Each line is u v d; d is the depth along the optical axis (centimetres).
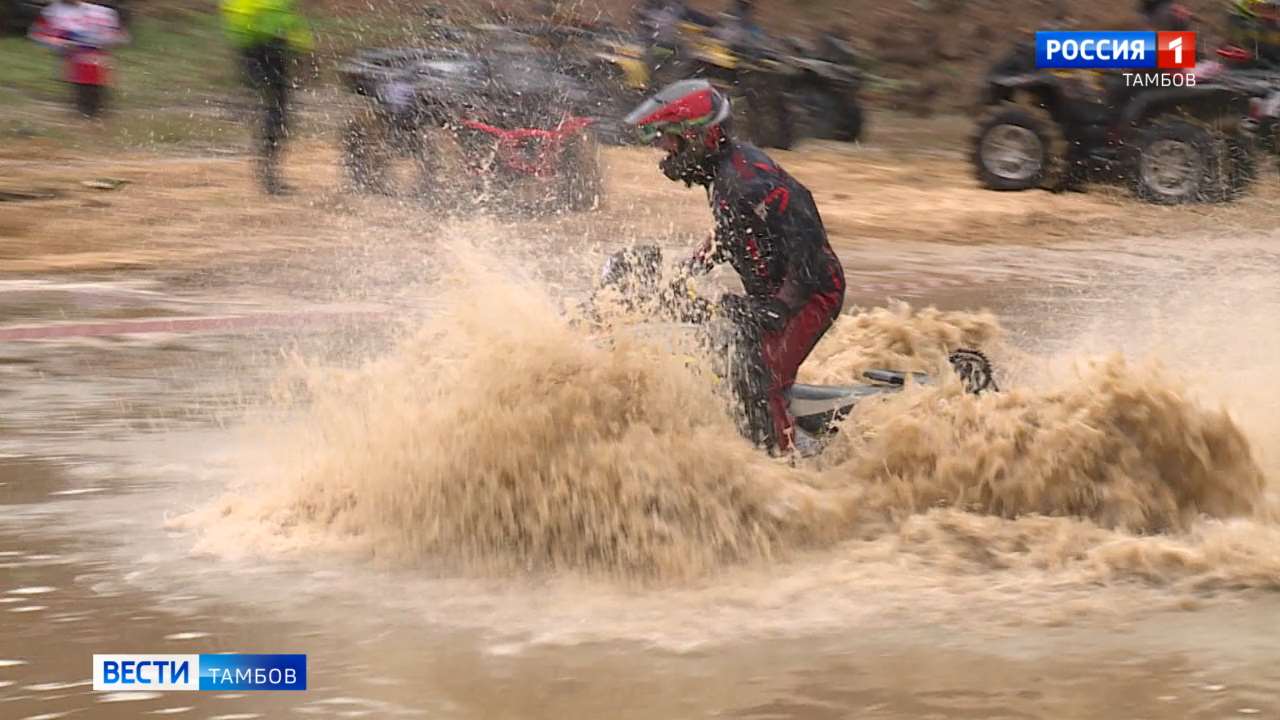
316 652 1036
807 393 1402
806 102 5872
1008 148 4731
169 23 7025
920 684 970
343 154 4278
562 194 4072
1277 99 4466
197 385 2019
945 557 1227
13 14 6562
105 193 4162
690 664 1011
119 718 921
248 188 4334
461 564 1244
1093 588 1166
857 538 1288
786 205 1346
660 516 1248
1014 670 994
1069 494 1327
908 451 1360
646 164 4912
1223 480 1336
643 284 1390
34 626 1088
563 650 1041
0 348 2298
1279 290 2944
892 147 6109
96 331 2456
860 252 3628
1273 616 1101
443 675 991
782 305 1349
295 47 4309
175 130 5406
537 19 5756
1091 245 3784
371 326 2503
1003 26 7956
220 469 1559
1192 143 4469
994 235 3950
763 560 1234
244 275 3098
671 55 5394
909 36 7850
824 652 1032
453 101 4131
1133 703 934
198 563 1242
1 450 1653
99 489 1482
